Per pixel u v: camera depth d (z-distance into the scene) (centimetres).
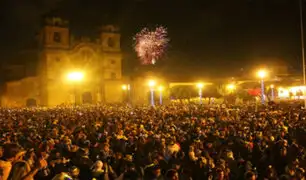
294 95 5634
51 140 1188
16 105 8450
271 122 1761
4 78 9375
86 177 918
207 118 2233
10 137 1356
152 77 8806
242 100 5784
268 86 6372
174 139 1235
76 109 4675
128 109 3931
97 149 1127
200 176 966
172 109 3441
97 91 9425
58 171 884
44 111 4356
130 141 1338
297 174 836
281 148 1075
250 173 834
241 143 1225
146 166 927
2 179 646
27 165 675
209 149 1170
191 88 7931
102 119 2494
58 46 8988
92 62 9462
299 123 1755
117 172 985
